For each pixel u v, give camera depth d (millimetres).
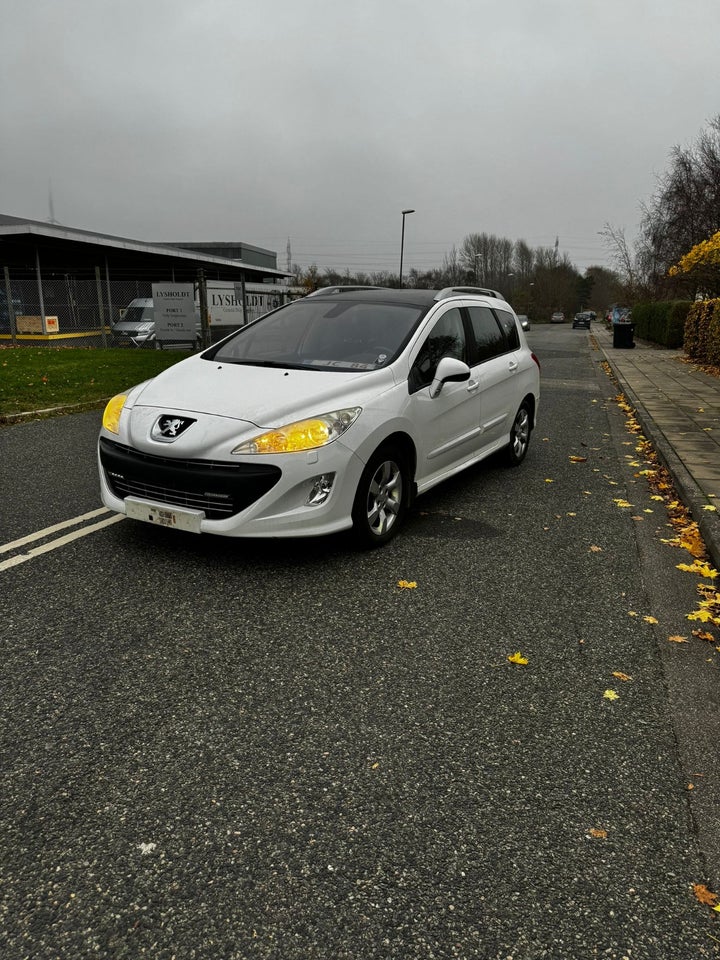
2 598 3574
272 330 5164
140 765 2383
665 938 1796
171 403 4086
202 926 1792
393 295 5410
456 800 2266
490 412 5836
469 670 3047
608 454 7645
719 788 2369
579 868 2014
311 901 1873
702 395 12148
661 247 31500
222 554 4215
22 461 6445
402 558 4289
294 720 2654
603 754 2525
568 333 49500
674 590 3955
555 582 4016
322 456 3836
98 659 3029
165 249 24844
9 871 1938
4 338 21969
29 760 2389
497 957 1729
